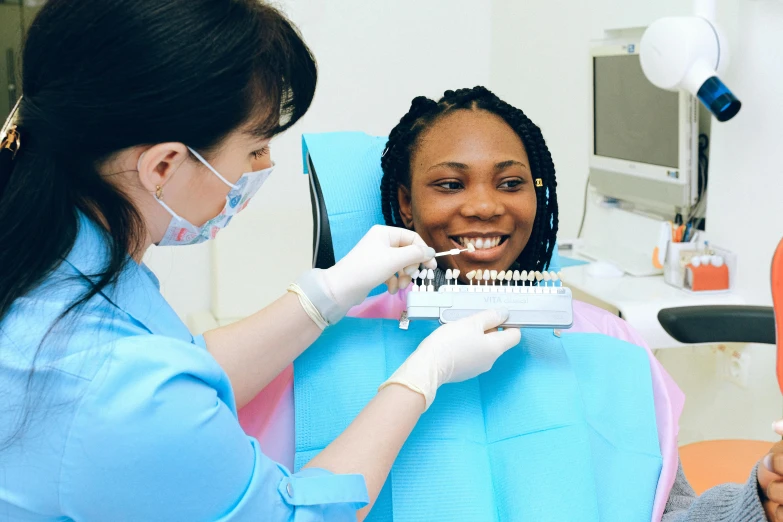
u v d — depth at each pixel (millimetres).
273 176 2568
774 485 722
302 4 2533
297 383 964
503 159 979
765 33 1499
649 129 1822
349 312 1080
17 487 653
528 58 2564
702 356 1760
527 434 933
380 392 845
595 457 943
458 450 921
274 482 717
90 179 695
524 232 1018
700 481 1213
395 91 2727
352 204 1141
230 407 758
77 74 649
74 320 651
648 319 1571
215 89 679
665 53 1479
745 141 1582
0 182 682
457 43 2766
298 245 2617
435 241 1021
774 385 1540
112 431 629
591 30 2154
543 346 1008
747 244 1603
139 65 646
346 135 1208
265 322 936
